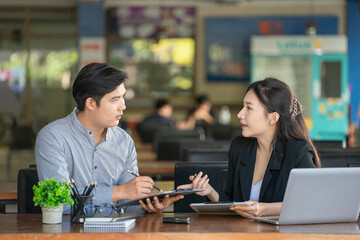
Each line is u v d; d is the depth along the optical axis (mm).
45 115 15891
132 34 15508
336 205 2664
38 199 2652
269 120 3047
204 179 3057
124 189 2982
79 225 2611
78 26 14922
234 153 3201
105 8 15438
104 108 3027
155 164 5656
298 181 2557
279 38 14344
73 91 3080
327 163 3777
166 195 2924
